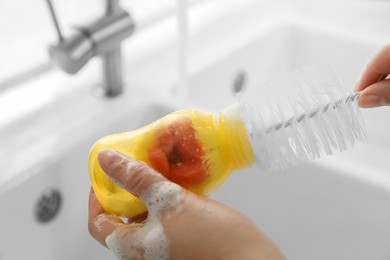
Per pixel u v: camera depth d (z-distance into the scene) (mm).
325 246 922
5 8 911
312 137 583
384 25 1281
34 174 814
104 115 919
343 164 881
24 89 963
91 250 932
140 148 592
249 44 1171
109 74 954
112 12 892
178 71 977
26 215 822
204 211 563
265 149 576
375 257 881
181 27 949
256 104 583
